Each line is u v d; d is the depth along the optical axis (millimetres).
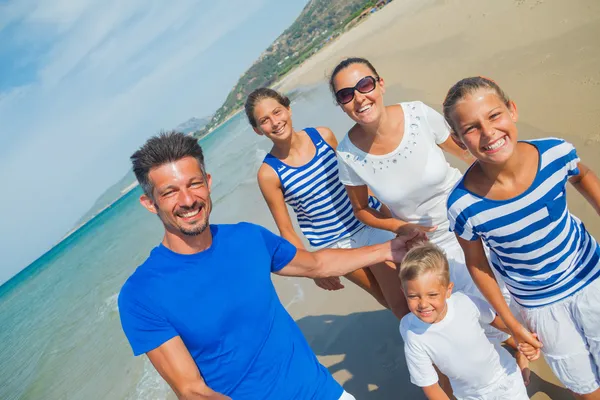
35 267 44188
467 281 3330
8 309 23516
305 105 20688
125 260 15922
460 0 17562
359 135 3326
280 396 2473
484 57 9852
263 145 19906
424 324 2787
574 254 2518
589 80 6547
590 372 2680
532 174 2428
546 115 6242
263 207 10422
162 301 2248
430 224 3418
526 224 2453
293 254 2850
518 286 2695
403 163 3219
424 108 3250
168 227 2334
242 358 2391
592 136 5387
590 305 2516
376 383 3980
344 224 3912
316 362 2719
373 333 4629
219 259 2391
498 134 2336
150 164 2225
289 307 5820
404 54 14914
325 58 38312
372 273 3805
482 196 2516
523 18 10617
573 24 8641
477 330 2785
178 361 2248
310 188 3803
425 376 2863
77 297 14977
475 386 2844
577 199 4750
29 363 10414
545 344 2736
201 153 2367
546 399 3199
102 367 7730
